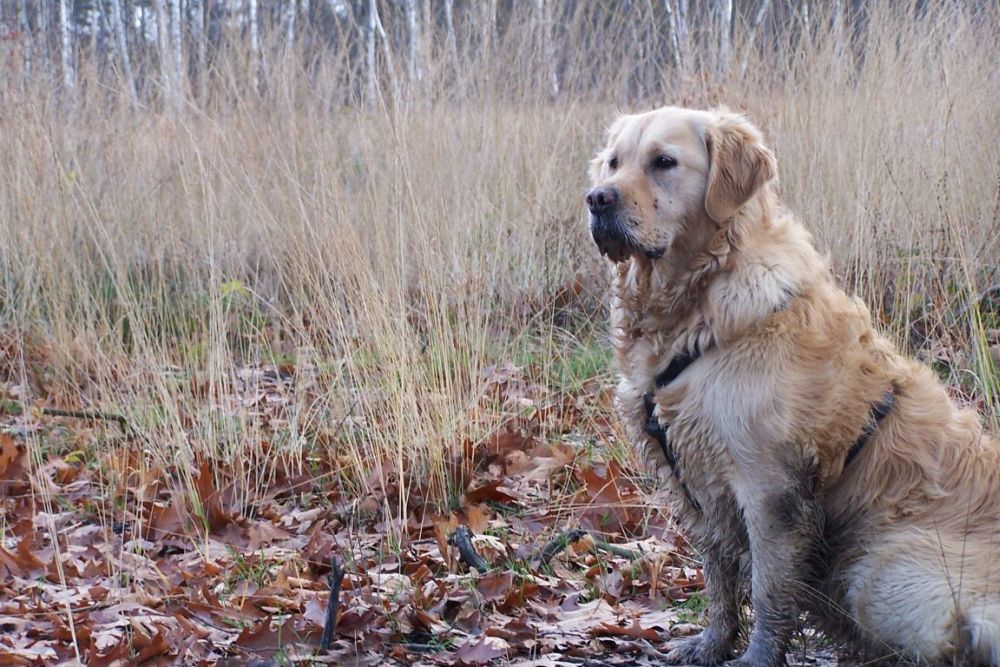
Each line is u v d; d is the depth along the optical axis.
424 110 6.15
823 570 3.07
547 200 6.45
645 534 4.11
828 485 3.02
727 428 2.97
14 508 4.34
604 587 3.61
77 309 5.37
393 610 3.31
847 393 2.97
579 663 3.09
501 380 5.31
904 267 5.58
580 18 7.22
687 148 3.14
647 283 3.19
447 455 4.50
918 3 6.40
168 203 6.05
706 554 3.20
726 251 3.05
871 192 5.64
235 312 6.13
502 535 4.02
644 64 7.28
